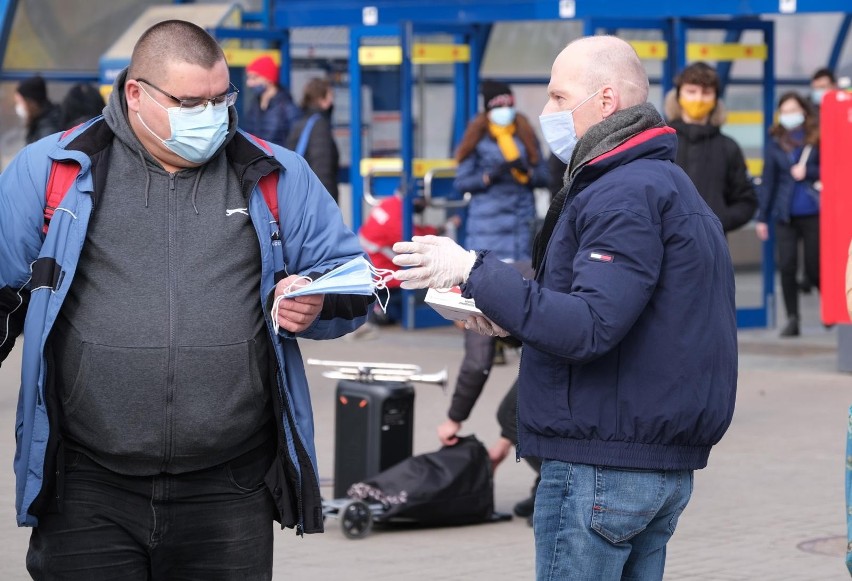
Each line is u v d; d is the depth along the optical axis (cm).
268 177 389
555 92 402
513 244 1313
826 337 1416
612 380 383
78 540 381
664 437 383
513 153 1299
